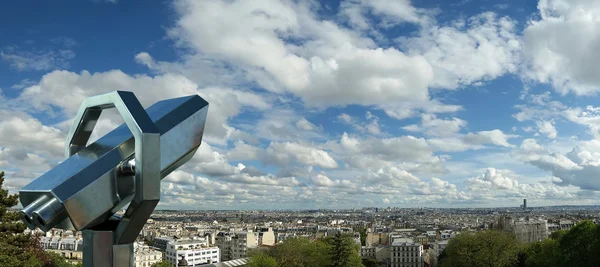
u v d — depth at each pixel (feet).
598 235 264.72
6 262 132.46
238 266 449.48
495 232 397.60
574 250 287.48
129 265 29.37
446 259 429.38
